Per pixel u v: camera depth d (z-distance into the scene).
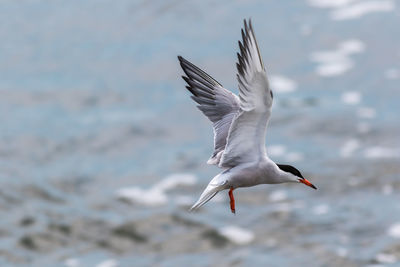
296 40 25.64
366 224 15.58
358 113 20.78
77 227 15.94
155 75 23.66
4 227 15.90
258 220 15.91
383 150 18.64
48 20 27.86
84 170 18.25
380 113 20.72
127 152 19.22
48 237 15.65
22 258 15.02
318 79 23.09
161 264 14.71
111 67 24.25
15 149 19.20
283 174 8.23
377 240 15.12
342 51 24.70
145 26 27.20
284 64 24.08
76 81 23.36
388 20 26.69
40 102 22.03
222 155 8.14
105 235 15.68
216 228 15.72
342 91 22.27
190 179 17.69
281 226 15.69
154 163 18.55
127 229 15.82
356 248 14.88
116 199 16.92
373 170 17.70
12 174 17.91
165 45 25.62
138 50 25.38
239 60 7.32
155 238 15.52
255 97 7.57
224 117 8.76
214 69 23.52
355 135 19.56
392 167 17.78
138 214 16.31
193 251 15.07
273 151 18.94
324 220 15.80
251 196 16.78
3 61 24.81
